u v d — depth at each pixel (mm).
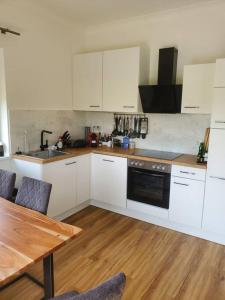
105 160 3375
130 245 2666
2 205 1846
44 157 2967
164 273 2229
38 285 2055
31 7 2945
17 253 1249
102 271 2242
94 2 2816
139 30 3398
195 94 2795
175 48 3080
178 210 2895
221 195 2596
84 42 3879
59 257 2430
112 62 3309
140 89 3121
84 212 3467
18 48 2924
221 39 2889
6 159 2971
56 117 3551
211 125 2527
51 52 3352
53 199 2965
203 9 2926
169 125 3361
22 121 3084
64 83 3623
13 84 2926
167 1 2783
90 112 4047
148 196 3107
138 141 3643
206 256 2492
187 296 1963
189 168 2736
